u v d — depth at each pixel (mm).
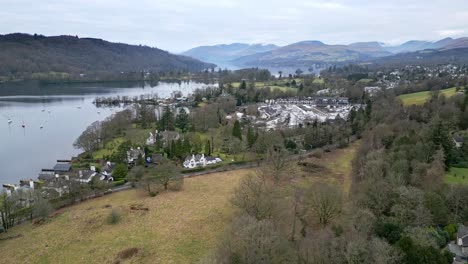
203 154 135000
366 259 49281
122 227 82688
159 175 104500
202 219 84812
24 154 154875
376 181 75438
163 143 152625
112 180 117250
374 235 58281
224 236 68875
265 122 190875
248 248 53281
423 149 88625
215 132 173875
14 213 90375
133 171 114438
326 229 64125
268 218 69812
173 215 87938
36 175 129625
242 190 83062
